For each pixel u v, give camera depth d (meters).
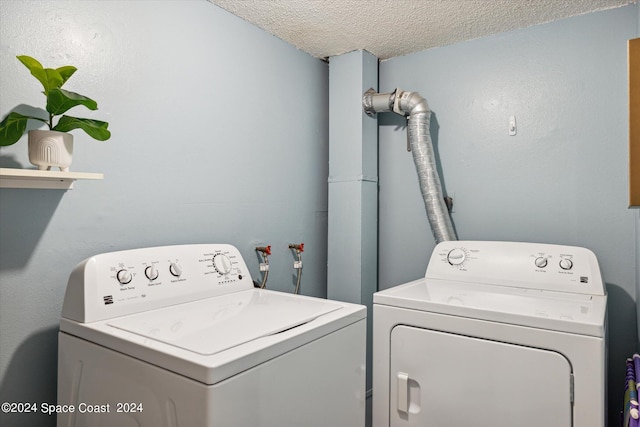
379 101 2.27
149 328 1.09
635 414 1.19
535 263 1.75
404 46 2.29
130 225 1.49
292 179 2.24
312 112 2.39
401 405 1.52
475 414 1.38
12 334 1.21
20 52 1.22
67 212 1.33
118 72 1.46
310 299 1.47
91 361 1.09
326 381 1.16
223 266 1.56
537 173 2.02
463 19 1.97
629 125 0.89
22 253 1.23
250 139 1.99
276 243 2.13
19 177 1.15
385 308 1.58
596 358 1.20
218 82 1.83
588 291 1.61
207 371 0.83
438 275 1.96
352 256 2.33
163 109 1.60
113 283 1.22
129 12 1.49
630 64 0.90
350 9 1.86
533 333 1.29
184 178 1.68
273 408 0.97
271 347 0.97
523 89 2.06
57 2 1.30
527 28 2.05
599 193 1.87
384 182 2.48
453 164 2.25
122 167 1.47
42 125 1.27
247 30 1.98
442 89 2.29
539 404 1.27
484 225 2.16
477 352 1.38
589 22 1.90
